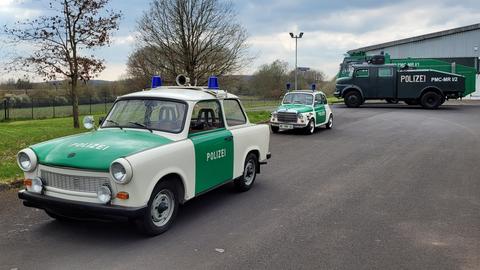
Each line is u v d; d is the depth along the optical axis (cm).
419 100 2848
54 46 1454
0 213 603
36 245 489
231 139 663
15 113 2988
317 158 1073
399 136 1511
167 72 2506
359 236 522
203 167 592
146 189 485
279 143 1346
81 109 3447
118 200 477
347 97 2948
